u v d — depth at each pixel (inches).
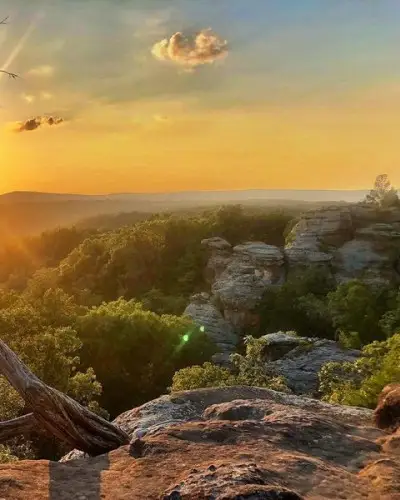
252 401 316.8
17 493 201.5
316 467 216.7
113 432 311.6
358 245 3294.8
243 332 3004.4
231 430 258.4
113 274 3809.1
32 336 1307.8
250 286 3142.2
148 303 3319.4
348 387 1067.9
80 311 2374.5
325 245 3390.7
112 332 2049.7
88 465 231.9
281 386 1347.2
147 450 239.6
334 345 1988.2
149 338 2139.5
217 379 1350.9
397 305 2716.5
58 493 202.2
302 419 273.9
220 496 170.7
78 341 1446.9
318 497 191.3
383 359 1149.1
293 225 4057.6
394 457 238.7
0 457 746.8
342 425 280.2
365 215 3506.4
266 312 3002.0
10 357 310.3
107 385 2048.5
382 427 287.3
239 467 195.2
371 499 193.6
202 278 3855.8
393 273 3166.8
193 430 260.1
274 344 1947.6
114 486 206.8
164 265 4025.6
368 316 2672.2
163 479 209.8
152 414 335.0
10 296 1942.7
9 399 946.1
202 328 2407.7
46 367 1275.8
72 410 305.4
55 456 1148.5
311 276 3105.3
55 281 3764.8
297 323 2888.8
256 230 4286.4
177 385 1344.7
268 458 224.5
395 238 3262.8
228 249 3769.7
